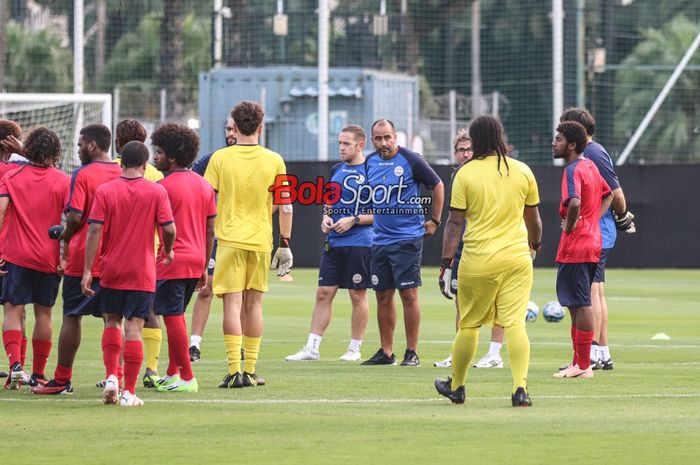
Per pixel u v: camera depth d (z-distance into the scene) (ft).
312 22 374.02
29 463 66.69
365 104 275.59
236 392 94.53
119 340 87.10
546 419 80.84
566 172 103.76
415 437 74.08
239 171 97.45
